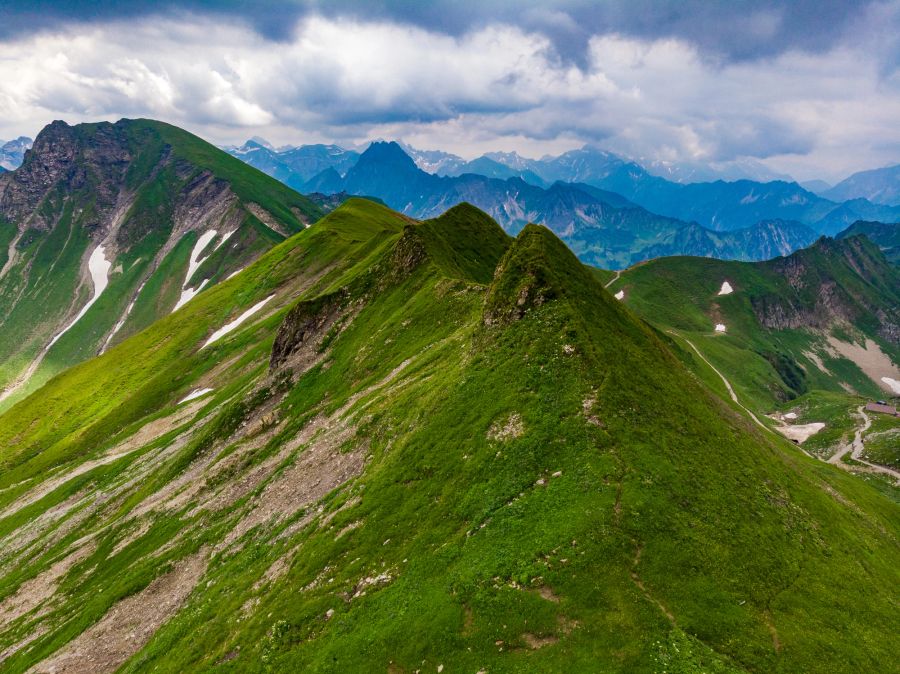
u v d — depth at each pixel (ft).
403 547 115.44
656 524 100.32
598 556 93.50
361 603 106.22
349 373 245.45
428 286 267.18
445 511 118.42
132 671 128.47
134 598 167.22
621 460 114.32
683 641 81.97
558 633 84.58
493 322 170.50
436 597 97.71
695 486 114.62
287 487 177.06
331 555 123.85
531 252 180.14
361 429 177.68
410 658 89.76
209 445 263.49
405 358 221.66
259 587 131.03
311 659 98.48
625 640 81.82
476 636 88.17
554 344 147.54
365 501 135.23
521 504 109.40
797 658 83.97
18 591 225.76
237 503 189.06
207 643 120.98
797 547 111.86
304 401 249.14
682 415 138.82
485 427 134.10
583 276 187.93
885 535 170.30
